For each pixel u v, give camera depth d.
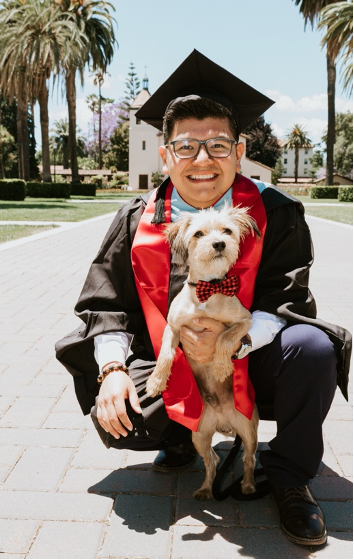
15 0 41.62
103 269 2.97
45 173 43.81
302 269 2.81
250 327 2.62
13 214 23.06
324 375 2.55
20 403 4.05
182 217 2.68
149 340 3.02
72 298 7.65
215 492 2.77
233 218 2.63
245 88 2.87
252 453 2.80
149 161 72.44
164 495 2.87
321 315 6.82
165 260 2.78
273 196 2.92
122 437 2.76
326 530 2.55
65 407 3.99
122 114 103.06
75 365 2.93
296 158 111.94
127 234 2.95
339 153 103.25
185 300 2.63
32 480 2.99
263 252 2.85
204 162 2.64
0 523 2.58
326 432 3.62
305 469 2.60
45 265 10.37
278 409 2.64
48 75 41.97
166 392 2.69
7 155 77.38
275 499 2.65
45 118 43.03
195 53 2.72
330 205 37.22
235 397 2.64
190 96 2.69
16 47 39.94
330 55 44.59
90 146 107.81
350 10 40.91
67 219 21.19
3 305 7.20
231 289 2.55
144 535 2.51
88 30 43.66
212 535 2.52
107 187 80.38
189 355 2.74
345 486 2.96
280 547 2.43
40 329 6.09
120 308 2.94
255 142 90.81
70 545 2.42
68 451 3.33
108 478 3.03
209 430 2.81
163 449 3.06
